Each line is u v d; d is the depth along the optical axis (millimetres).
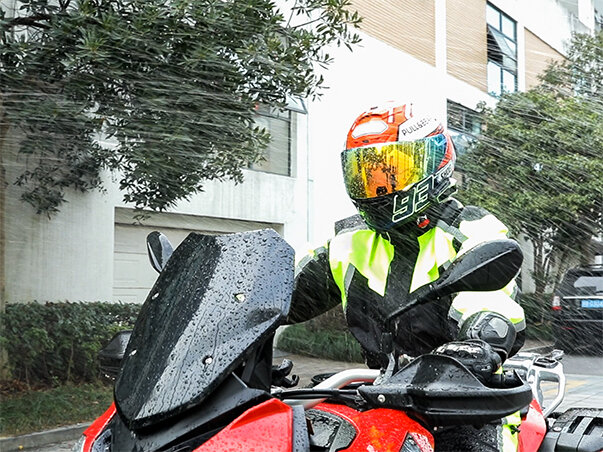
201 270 1893
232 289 1793
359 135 2385
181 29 5727
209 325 1729
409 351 2436
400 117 2355
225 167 6637
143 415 1616
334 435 1934
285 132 10695
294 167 10781
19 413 6387
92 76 5699
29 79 5914
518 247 1762
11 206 7680
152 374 1693
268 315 1719
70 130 6609
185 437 1595
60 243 8125
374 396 1854
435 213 2436
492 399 1723
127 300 9094
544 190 13305
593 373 9141
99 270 8484
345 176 2447
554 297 11750
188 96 5918
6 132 6738
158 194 6973
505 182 13469
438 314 2383
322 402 2182
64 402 6793
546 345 12016
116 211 8938
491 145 13648
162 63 5781
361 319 2523
